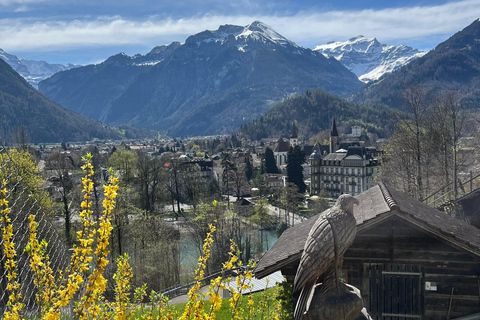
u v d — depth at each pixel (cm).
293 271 1235
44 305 536
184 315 611
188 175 9438
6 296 642
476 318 1172
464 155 4278
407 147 4231
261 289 1983
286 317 1153
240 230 4844
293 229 1750
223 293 2117
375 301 1235
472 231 1412
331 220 612
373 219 1198
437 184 4147
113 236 4188
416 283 1223
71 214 4466
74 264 488
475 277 1199
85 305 478
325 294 623
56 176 5556
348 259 1251
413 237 1220
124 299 652
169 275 3778
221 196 10700
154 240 4203
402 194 1692
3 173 591
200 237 4912
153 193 8250
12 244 528
